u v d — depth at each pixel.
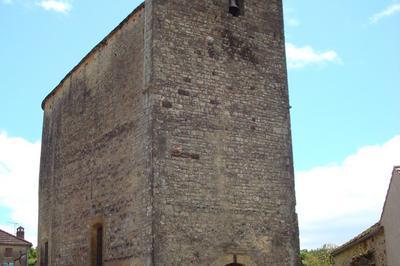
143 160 17.19
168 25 18.03
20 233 49.72
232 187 17.89
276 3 20.67
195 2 18.70
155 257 15.97
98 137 20.83
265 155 18.83
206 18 18.80
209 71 18.41
